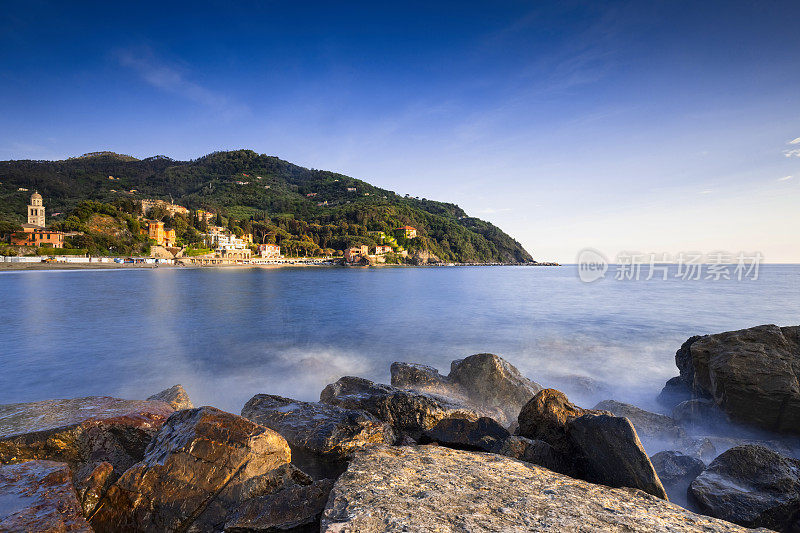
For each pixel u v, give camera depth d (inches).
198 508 169.5
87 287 2170.3
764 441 346.3
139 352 721.6
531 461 218.4
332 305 1430.9
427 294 1893.5
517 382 454.9
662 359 683.4
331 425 271.3
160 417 260.1
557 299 1616.6
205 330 935.7
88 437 227.1
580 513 139.6
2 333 886.4
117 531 163.9
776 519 204.8
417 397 343.6
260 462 189.5
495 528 125.3
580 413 259.1
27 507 132.8
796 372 368.5
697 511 219.3
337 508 138.9
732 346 413.4
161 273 4143.7
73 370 608.1
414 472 176.2
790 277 2832.2
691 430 394.0
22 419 242.8
